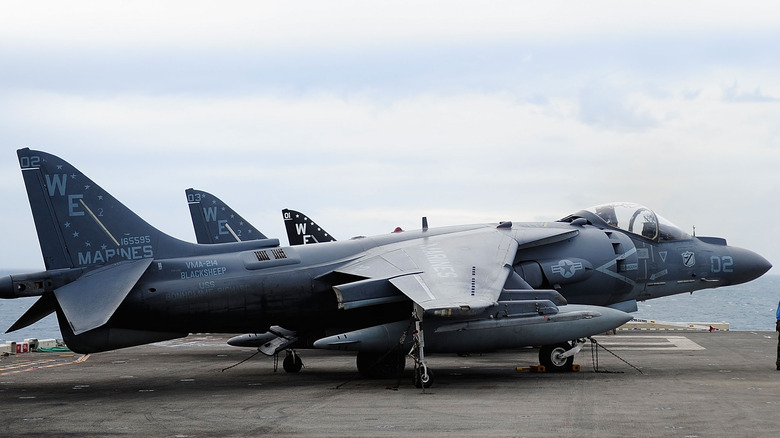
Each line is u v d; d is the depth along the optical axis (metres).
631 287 23.38
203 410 14.45
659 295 24.22
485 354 27.50
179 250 18.89
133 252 18.36
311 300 19.59
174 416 13.76
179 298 18.33
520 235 21.84
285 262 19.56
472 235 21.45
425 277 18.39
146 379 20.22
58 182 17.91
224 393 17.05
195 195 33.03
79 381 19.84
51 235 17.73
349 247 20.58
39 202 17.72
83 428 12.62
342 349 18.45
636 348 27.59
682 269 24.09
